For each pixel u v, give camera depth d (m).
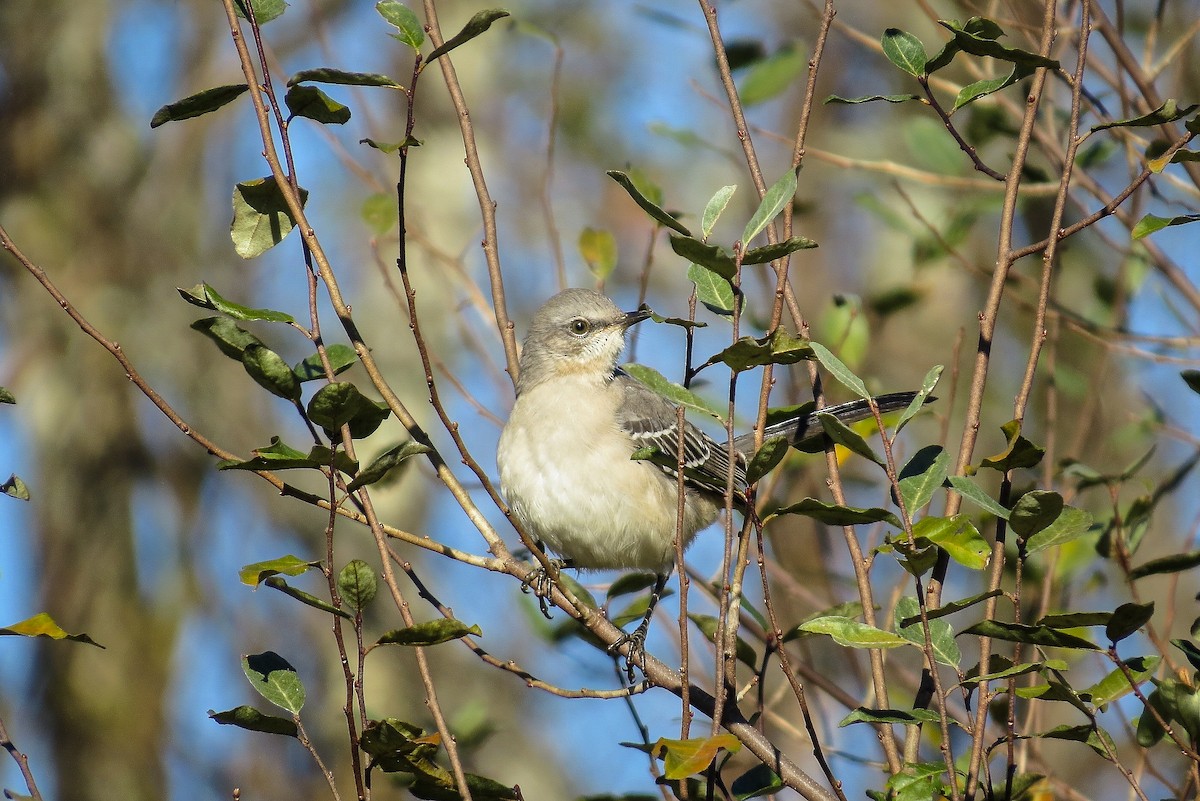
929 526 6.03
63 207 17.05
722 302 7.01
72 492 16.41
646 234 17.55
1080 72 6.71
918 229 12.59
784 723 9.18
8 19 17.41
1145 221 6.43
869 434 10.18
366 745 6.39
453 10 18.33
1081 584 10.04
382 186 12.95
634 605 10.19
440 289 16.44
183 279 17.19
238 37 6.77
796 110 18.02
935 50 15.91
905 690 11.05
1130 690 6.46
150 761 15.54
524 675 7.22
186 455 16.80
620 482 9.80
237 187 7.35
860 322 10.98
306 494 6.80
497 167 17.97
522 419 10.13
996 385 15.58
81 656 15.87
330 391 6.29
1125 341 11.36
